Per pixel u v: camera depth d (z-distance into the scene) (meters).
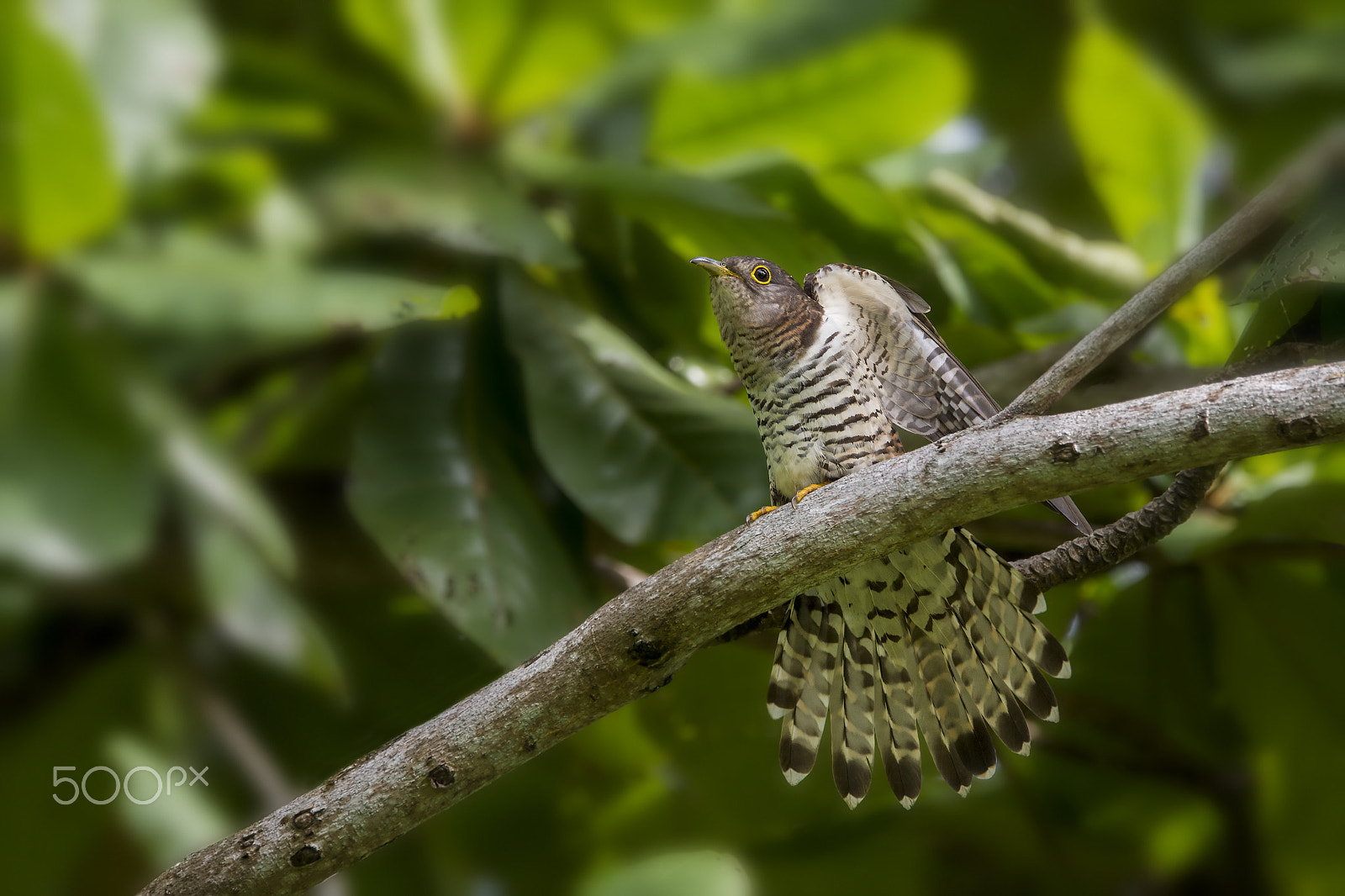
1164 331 5.45
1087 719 5.48
